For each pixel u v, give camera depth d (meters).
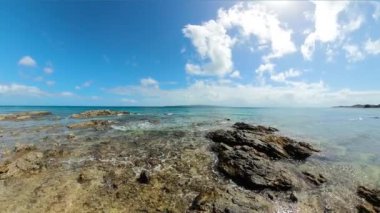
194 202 9.93
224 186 11.86
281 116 60.34
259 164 13.52
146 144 20.09
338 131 30.25
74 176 12.65
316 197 10.84
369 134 27.86
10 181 11.86
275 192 11.26
